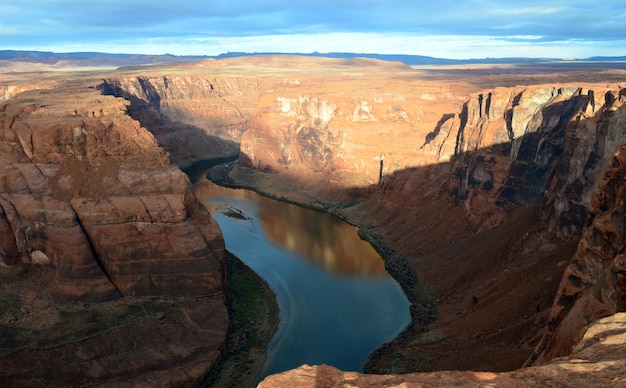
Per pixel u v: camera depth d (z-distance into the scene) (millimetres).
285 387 18297
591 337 21672
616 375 17547
